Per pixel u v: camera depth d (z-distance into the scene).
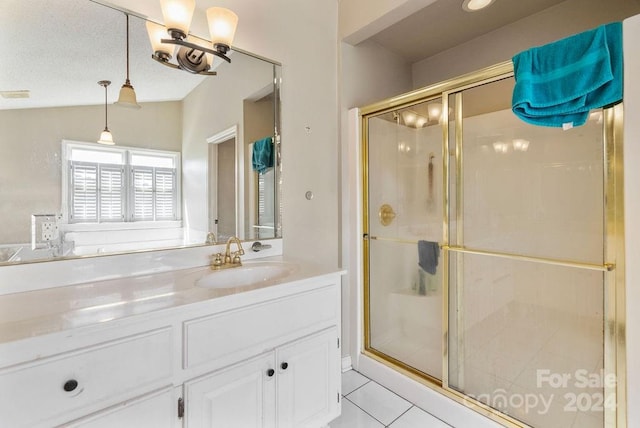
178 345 0.95
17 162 1.11
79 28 1.21
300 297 1.25
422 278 1.86
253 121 1.67
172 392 0.94
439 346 1.77
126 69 1.32
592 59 1.07
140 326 0.88
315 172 1.92
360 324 2.06
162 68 1.41
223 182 1.59
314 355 1.31
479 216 1.64
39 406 0.74
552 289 1.41
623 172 1.08
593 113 1.24
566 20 1.79
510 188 1.53
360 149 2.05
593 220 1.26
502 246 1.56
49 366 0.75
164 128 1.42
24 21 1.12
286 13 1.78
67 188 1.20
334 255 2.03
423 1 1.65
